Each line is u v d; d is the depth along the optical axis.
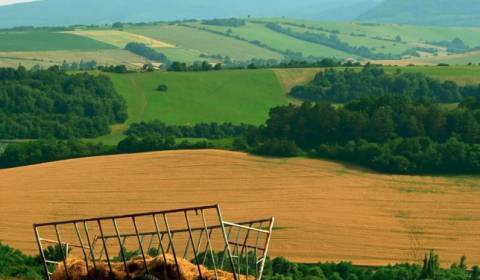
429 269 93.44
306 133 167.75
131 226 105.81
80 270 34.19
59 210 127.94
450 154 147.00
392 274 92.75
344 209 128.88
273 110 171.50
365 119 165.38
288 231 116.19
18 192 137.12
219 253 66.44
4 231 109.06
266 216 124.50
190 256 78.62
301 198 134.88
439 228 120.56
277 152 157.38
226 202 133.38
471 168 145.50
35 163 166.62
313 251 107.62
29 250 92.00
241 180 144.25
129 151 169.75
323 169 150.12
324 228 118.56
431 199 134.75
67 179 144.62
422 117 165.12
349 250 109.00
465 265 104.56
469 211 128.88
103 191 138.00
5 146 184.00
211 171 148.75
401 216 125.88
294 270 90.69
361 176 146.75
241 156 156.62
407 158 149.00
